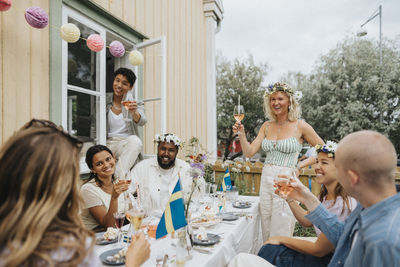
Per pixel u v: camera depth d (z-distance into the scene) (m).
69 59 3.26
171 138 2.96
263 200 3.10
